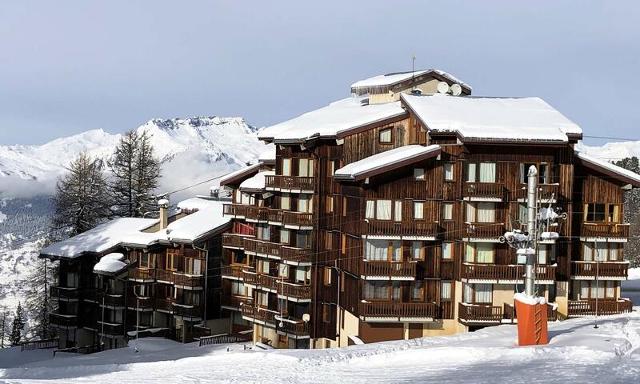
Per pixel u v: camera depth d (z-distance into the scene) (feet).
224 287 261.44
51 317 290.35
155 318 271.28
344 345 211.41
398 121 213.25
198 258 260.62
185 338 260.21
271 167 257.75
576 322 190.39
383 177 196.75
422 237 195.21
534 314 157.69
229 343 242.37
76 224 350.23
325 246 222.48
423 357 157.07
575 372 130.00
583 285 209.87
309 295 222.28
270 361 163.63
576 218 207.00
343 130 210.18
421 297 198.70
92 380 148.97
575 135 198.49
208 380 143.84
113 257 272.72
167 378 148.15
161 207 283.38
